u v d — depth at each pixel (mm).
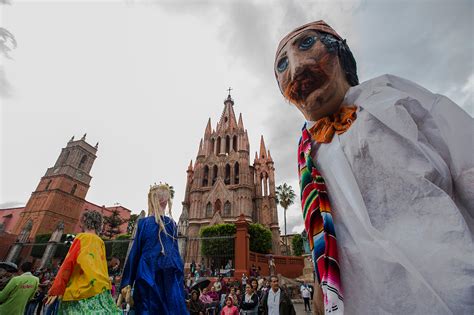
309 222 1084
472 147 824
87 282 2242
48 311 2961
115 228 40469
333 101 1119
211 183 47344
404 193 830
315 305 1149
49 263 24797
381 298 780
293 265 22688
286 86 1230
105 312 2258
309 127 1290
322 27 1177
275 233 43000
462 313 656
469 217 825
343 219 938
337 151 1035
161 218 2441
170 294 2076
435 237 745
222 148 53469
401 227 799
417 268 738
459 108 885
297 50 1149
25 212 43875
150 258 2154
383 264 789
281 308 5750
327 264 898
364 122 968
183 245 16938
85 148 51469
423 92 990
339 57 1139
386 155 882
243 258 16016
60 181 45438
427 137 914
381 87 1007
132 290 2090
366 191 902
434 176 831
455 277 690
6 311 3891
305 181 1188
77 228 46500
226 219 40531
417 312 715
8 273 5617
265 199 47594
